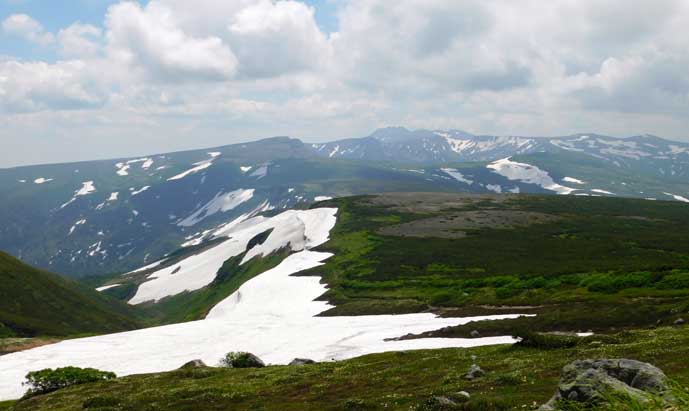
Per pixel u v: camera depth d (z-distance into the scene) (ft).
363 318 353.31
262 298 475.31
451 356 162.50
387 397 113.39
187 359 276.00
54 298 632.79
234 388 151.33
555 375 109.91
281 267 590.55
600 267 393.70
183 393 148.66
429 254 540.52
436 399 97.09
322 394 131.95
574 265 430.20
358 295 433.07
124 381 186.91
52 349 325.42
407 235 655.76
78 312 626.23
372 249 591.78
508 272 434.30
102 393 170.09
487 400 91.25
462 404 92.22
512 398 92.73
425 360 161.17
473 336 239.30
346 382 142.61
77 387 187.01
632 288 308.81
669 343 128.88
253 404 130.00
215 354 280.72
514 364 131.54
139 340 343.26
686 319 191.21
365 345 255.91
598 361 81.97
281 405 124.88
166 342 329.93
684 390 43.19
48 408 156.66
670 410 41.06
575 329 222.07
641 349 126.11
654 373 75.00
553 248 532.32
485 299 351.25
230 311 474.90
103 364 275.39
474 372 123.13
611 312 232.53
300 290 482.69
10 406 174.81
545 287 357.00
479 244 575.79
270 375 169.37
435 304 366.43
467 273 453.58
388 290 431.84
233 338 322.96
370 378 143.64
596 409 51.34
